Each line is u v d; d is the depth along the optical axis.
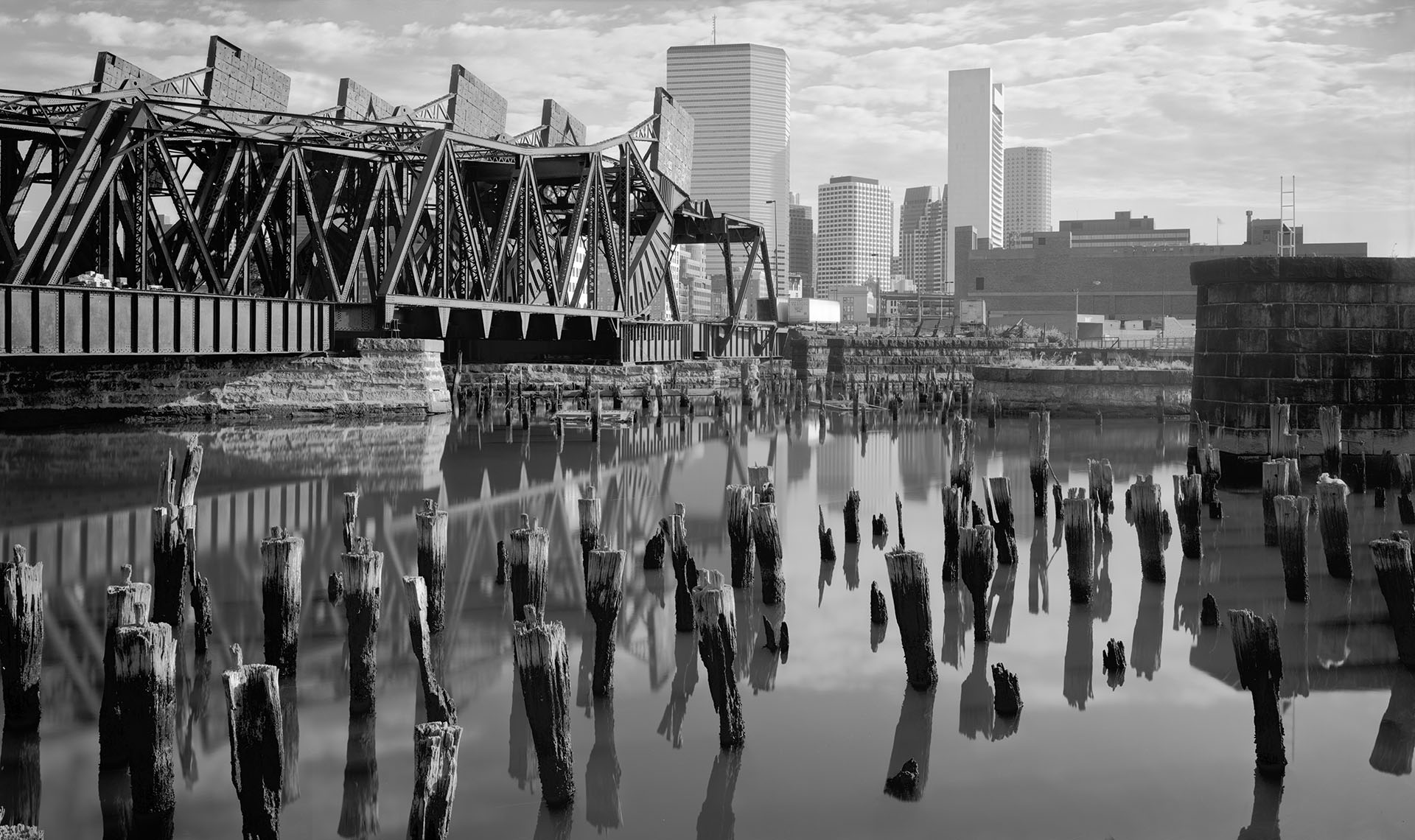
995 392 66.19
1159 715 15.09
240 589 21.11
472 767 13.23
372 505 30.72
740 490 22.19
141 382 50.41
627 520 29.22
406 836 11.57
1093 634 19.08
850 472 40.62
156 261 48.78
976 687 16.22
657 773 13.16
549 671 12.20
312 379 52.47
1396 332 33.16
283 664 15.98
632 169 69.88
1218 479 34.91
